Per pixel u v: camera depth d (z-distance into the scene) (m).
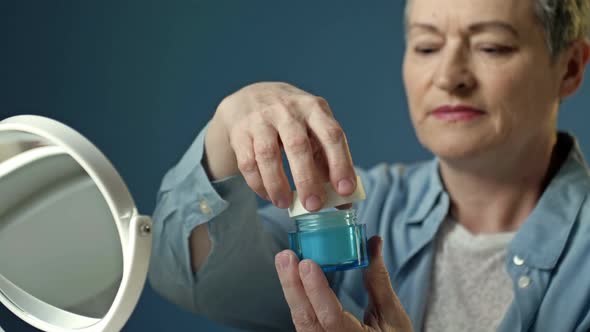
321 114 0.76
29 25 1.70
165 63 1.75
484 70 0.99
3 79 1.68
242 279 1.00
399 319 0.81
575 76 1.09
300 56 1.75
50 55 1.71
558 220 1.05
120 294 0.63
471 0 0.99
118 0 1.74
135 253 0.62
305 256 0.76
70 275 0.67
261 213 1.14
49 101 1.71
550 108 1.05
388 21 1.72
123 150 1.74
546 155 1.09
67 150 0.62
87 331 0.66
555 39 1.02
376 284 0.81
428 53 1.03
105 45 1.73
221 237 0.93
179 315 1.74
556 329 1.00
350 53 1.74
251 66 1.76
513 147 1.02
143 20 1.74
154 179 1.75
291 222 1.12
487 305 1.06
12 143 0.66
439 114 1.02
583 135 1.63
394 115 1.73
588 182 1.08
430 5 1.01
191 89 1.75
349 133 1.75
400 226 1.15
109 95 1.73
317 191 0.74
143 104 1.75
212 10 1.75
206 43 1.75
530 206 1.10
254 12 1.75
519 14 0.98
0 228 0.69
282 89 0.83
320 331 0.77
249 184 0.79
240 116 0.81
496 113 1.00
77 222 0.65
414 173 1.22
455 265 1.09
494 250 1.08
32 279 0.69
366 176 1.26
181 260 0.95
